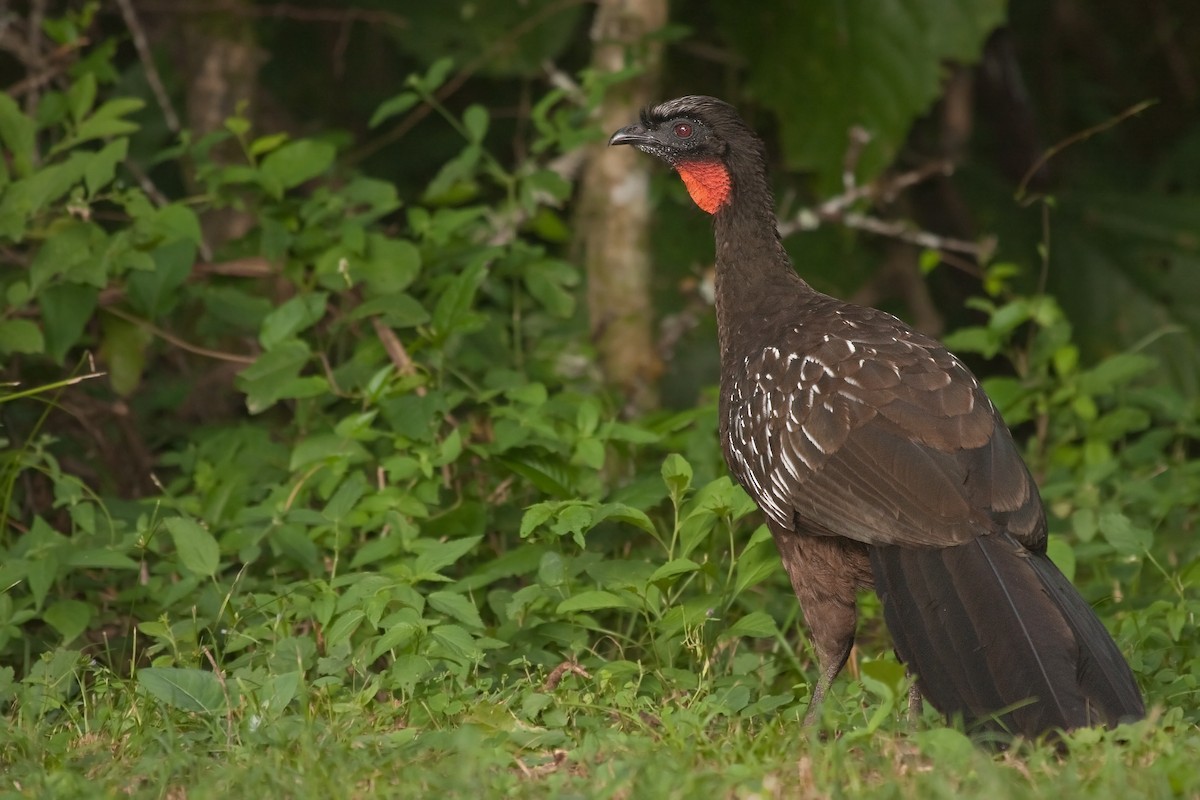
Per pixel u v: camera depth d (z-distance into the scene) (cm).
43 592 909
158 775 723
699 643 909
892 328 877
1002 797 623
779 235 999
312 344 1283
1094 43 2188
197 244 1172
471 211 1255
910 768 689
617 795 671
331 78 1991
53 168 1137
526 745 767
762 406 865
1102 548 1034
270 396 1088
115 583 1067
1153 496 1177
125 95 1664
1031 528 780
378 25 1891
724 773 688
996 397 1284
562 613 930
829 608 855
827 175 1617
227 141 1546
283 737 745
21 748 767
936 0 1571
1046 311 1332
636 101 1426
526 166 1309
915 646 747
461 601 873
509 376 1166
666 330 1514
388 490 1037
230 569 1088
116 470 1259
